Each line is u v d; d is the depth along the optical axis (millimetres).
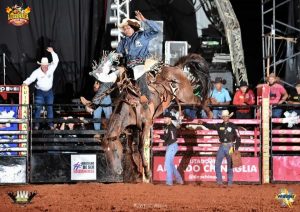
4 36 26734
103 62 17531
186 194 18281
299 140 21531
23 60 26844
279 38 25719
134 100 16734
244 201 16984
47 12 26844
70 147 21297
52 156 21219
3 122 21000
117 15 24750
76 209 15523
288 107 22547
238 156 20469
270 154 21578
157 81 18688
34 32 26797
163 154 21766
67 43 26922
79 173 21219
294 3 26141
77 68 26969
